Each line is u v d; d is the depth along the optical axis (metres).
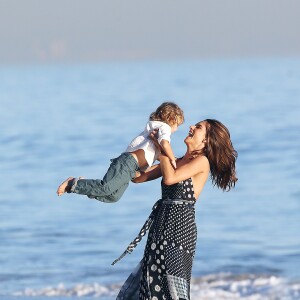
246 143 95.06
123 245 43.97
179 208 15.57
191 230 15.59
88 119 137.25
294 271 36.47
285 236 45.28
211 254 40.94
